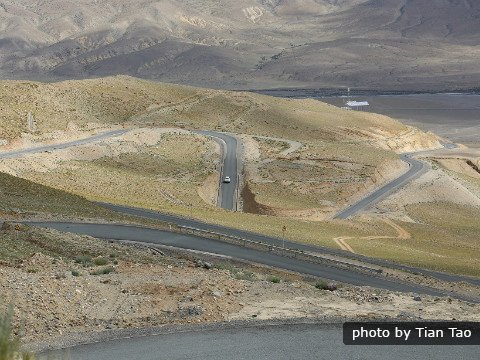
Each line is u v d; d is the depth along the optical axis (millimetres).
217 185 127188
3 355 11297
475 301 38969
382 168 147125
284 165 141625
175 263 34375
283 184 126750
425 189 137000
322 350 17062
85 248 36938
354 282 44344
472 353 17156
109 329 18125
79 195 81750
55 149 126188
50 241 37656
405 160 172125
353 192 128500
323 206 117375
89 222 56844
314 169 139750
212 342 17375
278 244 60688
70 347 16641
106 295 21094
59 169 110062
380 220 110250
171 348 16797
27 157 111562
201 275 25875
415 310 22000
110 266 26969
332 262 50000
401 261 61312
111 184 105000
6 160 105438
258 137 177375
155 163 133500
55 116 164750
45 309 18969
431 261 65312
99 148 135000
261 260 49500
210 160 145000
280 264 48688
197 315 19750
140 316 19438
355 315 20484
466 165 195625
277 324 19156
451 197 135250
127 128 169625
